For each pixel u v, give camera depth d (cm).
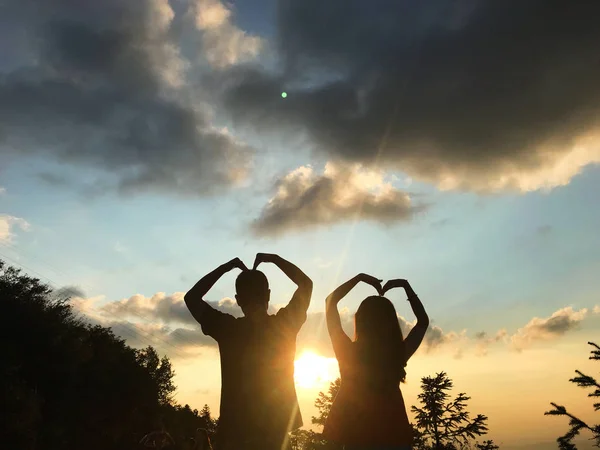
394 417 409
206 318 426
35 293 5850
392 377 418
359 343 426
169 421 8256
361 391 415
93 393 6269
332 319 444
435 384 1716
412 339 438
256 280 430
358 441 404
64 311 6169
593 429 662
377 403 411
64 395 5459
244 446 393
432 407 1684
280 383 409
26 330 5191
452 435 1661
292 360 421
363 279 461
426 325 444
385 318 427
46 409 5256
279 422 399
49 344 5300
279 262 447
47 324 5400
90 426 6247
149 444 997
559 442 672
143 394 7475
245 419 398
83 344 6125
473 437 1641
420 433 1683
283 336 419
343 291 458
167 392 10100
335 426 416
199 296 429
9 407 4006
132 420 7150
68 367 5497
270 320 425
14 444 3950
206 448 762
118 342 8125
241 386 407
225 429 401
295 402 411
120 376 7394
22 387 4306
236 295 434
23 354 5128
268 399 402
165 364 10262
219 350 427
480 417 1664
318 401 1936
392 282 458
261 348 414
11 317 5162
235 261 448
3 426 3906
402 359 425
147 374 8269
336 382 1973
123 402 7119
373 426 405
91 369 6562
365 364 418
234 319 426
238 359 414
